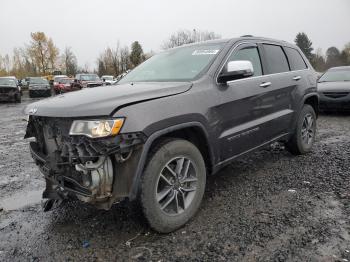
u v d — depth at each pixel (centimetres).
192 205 312
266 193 371
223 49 374
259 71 411
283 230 288
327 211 320
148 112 270
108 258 262
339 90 921
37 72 5438
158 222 284
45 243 290
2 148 671
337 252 252
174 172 297
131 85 343
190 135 325
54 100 300
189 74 350
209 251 263
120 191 263
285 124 448
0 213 354
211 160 332
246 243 271
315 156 508
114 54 4862
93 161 256
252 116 383
